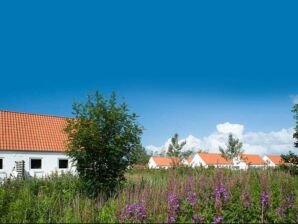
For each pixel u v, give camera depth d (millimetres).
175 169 24344
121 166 13422
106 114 13320
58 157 29328
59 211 10148
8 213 10055
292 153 24047
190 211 8484
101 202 10836
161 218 8250
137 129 13711
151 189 10992
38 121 31750
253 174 16125
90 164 13148
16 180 15695
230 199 9180
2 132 27922
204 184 11203
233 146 44562
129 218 8414
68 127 13453
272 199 9547
